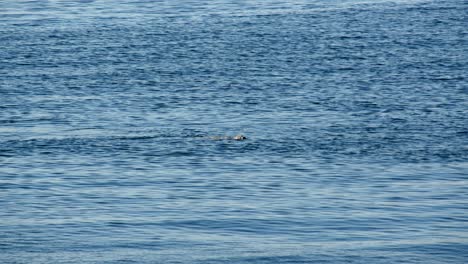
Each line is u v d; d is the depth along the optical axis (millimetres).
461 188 162000
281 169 171875
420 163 175375
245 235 139500
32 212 149000
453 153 181125
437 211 150375
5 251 132625
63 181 165125
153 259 130125
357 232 140875
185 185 163000
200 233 140125
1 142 188125
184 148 184500
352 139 189750
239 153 181250
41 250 133250
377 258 131250
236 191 159875
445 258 131875
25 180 165625
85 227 142250
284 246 135125
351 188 161750
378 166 173500
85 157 179250
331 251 133375
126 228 141875
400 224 144250
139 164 174875
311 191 160000
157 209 150625
